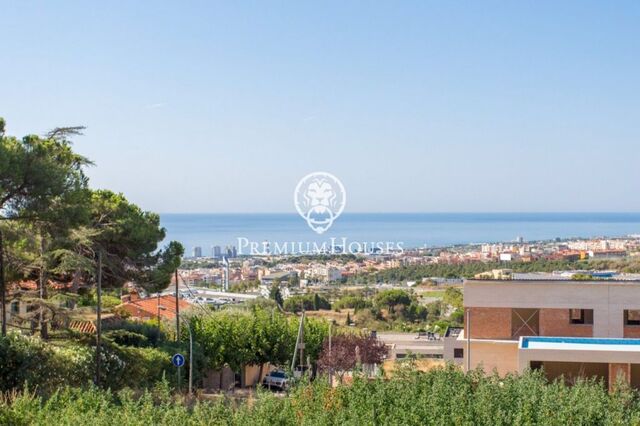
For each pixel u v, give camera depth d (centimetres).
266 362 4381
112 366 2731
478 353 3350
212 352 4134
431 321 8131
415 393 1523
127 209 3488
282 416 1394
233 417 1416
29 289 2956
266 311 5259
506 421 1373
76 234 2747
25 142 2525
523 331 3347
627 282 3294
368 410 1396
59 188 2533
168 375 3073
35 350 2295
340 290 10438
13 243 2600
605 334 3297
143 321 4291
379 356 4375
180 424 1345
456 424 1344
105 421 1351
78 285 3172
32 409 1498
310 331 4566
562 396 1543
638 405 1566
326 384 1595
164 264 3662
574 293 3322
